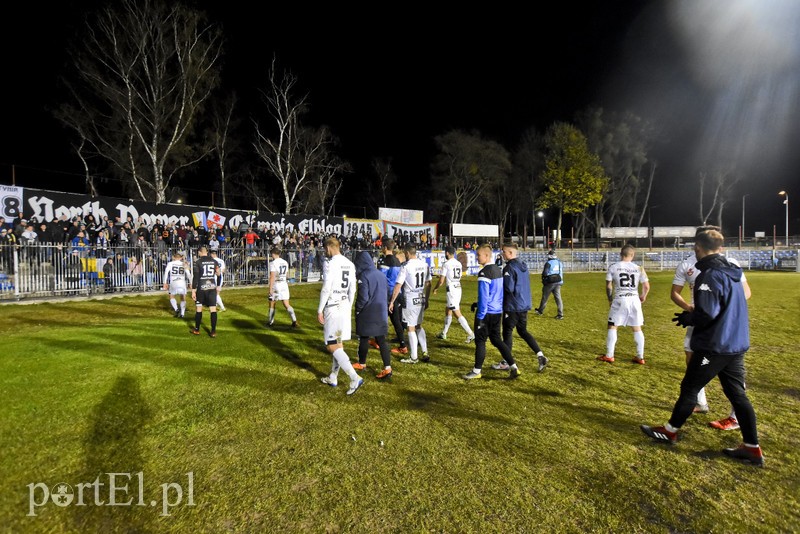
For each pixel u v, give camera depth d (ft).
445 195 135.03
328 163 104.27
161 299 44.16
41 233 43.11
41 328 29.50
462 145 125.39
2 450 12.23
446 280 27.04
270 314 31.45
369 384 18.40
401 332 24.43
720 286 12.10
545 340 27.48
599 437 13.44
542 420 14.67
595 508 9.89
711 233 12.72
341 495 10.33
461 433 13.64
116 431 13.55
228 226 64.44
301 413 15.16
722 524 9.36
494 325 19.04
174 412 15.10
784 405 16.15
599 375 19.83
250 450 12.48
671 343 26.66
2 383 17.69
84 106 73.61
